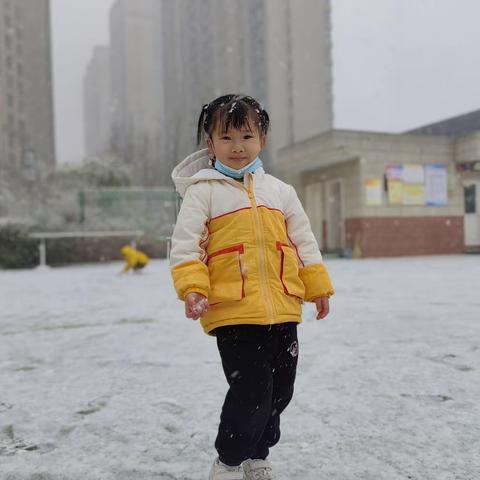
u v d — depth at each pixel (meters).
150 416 2.76
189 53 64.56
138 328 5.54
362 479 1.97
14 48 69.12
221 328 1.80
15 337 5.18
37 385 3.43
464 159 18.66
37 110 75.38
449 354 3.95
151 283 10.96
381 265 14.47
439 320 5.48
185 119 49.94
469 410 2.71
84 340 4.96
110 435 2.51
